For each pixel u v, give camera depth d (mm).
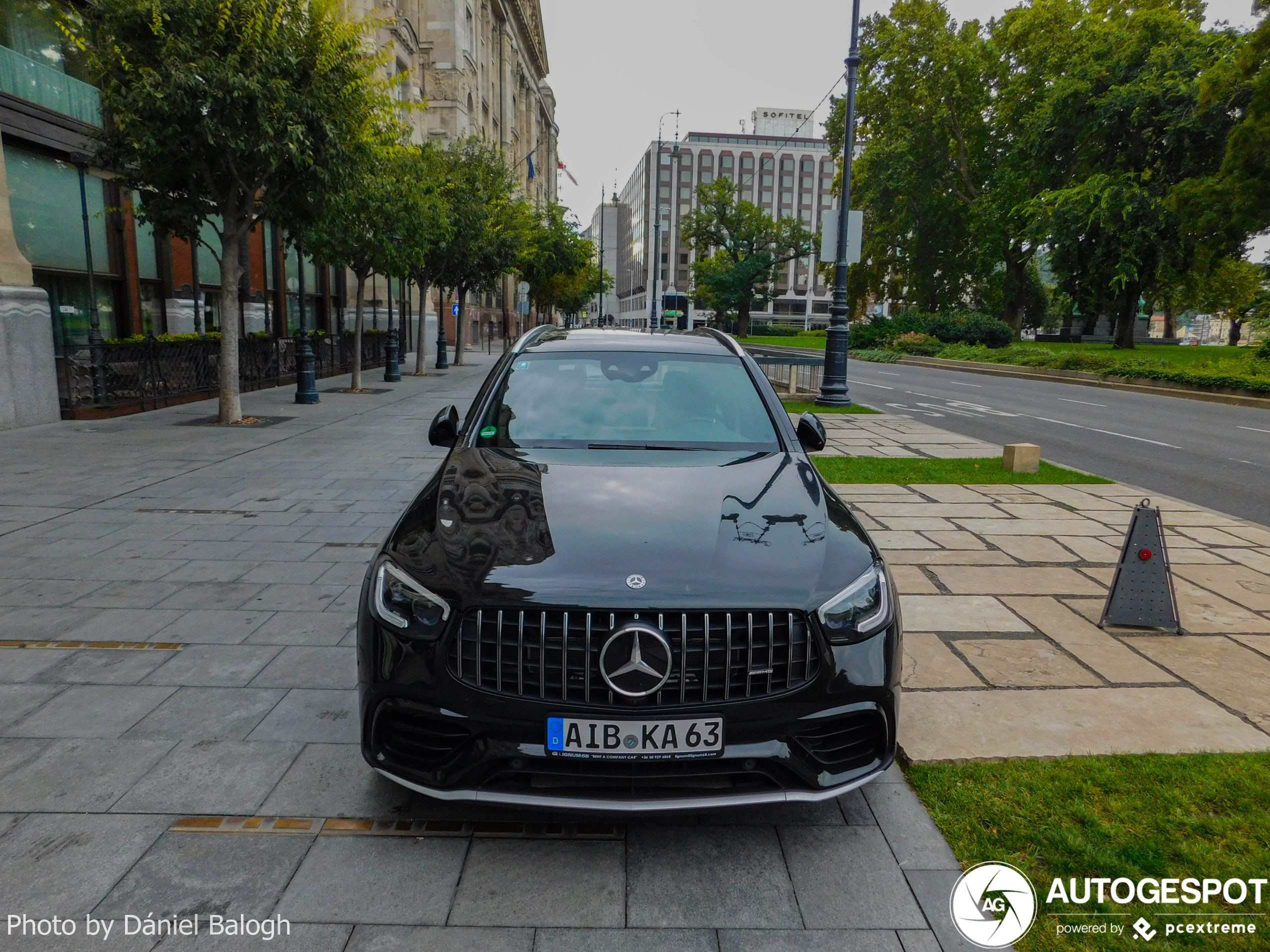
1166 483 9156
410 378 21328
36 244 12711
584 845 2650
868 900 2416
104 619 4531
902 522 6977
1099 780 2988
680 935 2271
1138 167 34844
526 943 2227
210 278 17156
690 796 2428
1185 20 34781
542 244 38312
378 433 11352
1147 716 3508
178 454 9516
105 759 3115
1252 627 4594
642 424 3771
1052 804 2854
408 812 2801
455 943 2223
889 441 11797
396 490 7832
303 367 14664
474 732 2398
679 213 120875
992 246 40844
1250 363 23375
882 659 2566
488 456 3486
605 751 2363
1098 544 6324
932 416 15633
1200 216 28453
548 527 2764
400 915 2320
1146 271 34125
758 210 75875
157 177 10938
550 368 4141
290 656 4086
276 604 4805
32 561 5535
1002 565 5762
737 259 77000
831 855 2615
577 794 2420
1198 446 12156
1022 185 38219
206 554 5746
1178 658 4145
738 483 3197
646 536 2703
